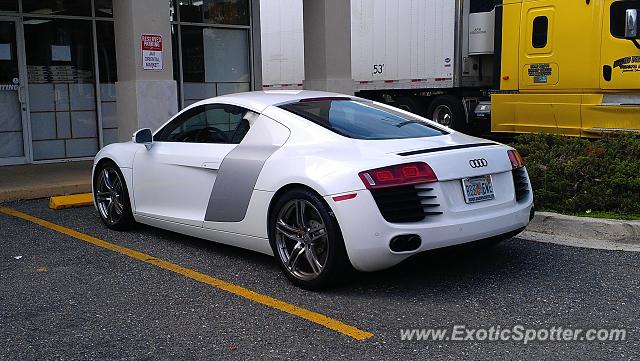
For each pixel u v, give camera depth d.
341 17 11.06
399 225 4.41
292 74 16.33
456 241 4.60
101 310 4.56
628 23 10.35
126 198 6.59
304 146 5.01
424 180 4.50
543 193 6.82
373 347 3.88
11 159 10.77
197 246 6.15
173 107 9.24
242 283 5.07
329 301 4.63
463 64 13.90
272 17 16.62
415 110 15.31
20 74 10.70
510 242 6.08
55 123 11.16
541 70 11.81
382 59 15.23
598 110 11.02
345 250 4.54
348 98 5.95
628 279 5.00
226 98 5.91
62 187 8.71
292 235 4.88
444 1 13.95
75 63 11.27
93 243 6.31
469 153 4.80
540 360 3.69
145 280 5.18
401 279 5.07
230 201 5.38
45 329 4.25
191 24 12.32
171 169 5.98
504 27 12.43
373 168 4.45
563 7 11.32
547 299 4.61
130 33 8.92
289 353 3.82
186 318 4.39
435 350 3.83
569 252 5.73
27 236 6.61
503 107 12.59
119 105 9.34
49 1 10.88
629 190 6.65
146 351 3.90
